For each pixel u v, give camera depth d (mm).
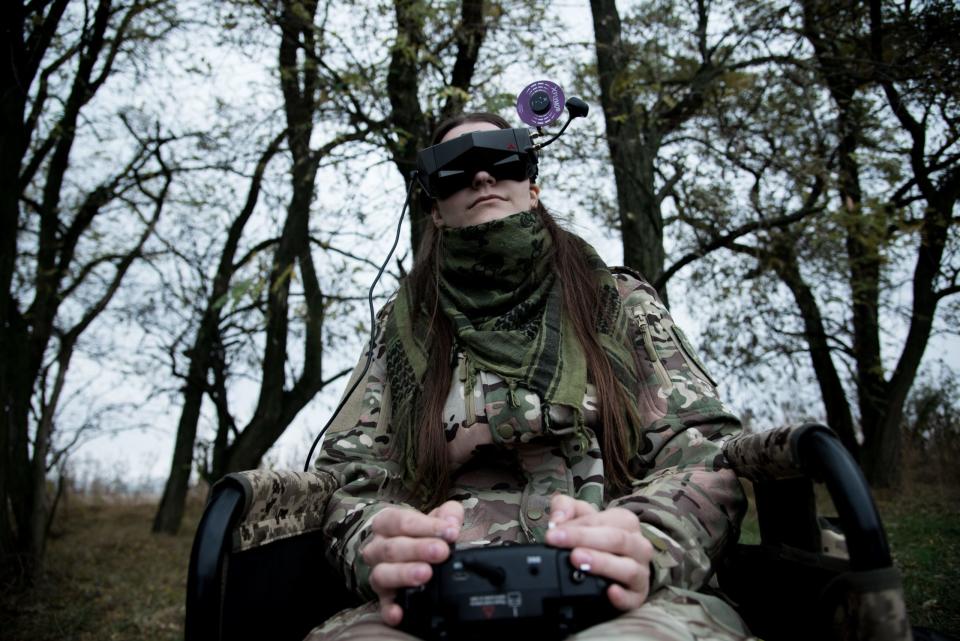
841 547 815
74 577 5906
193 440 10930
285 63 5668
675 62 5711
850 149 6004
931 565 2850
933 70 4965
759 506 1027
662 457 1145
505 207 1315
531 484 1146
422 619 769
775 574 979
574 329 1234
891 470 7797
